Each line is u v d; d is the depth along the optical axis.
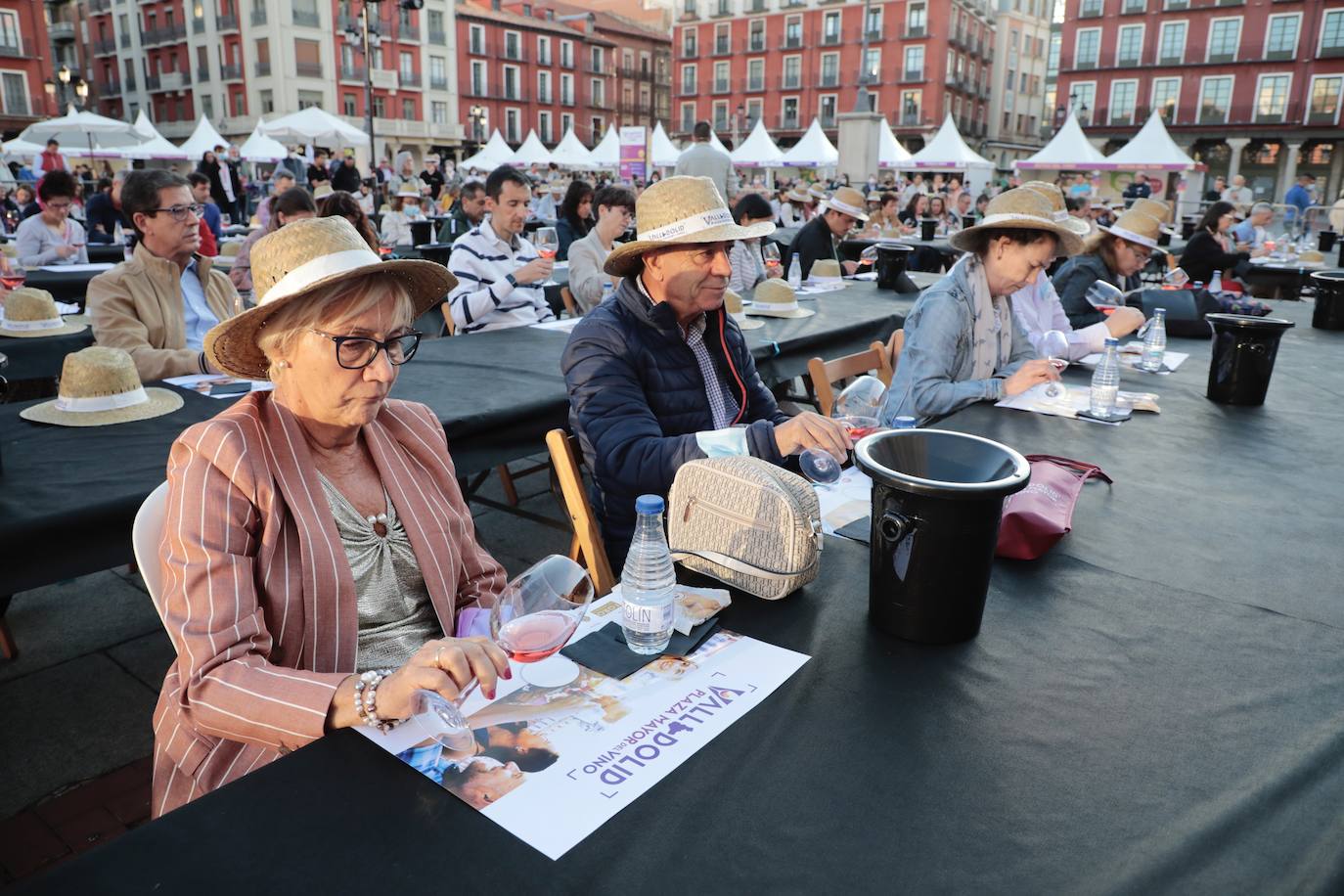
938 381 2.88
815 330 4.57
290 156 24.67
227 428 1.34
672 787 1.00
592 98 61.84
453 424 2.69
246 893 0.84
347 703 1.10
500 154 29.64
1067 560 1.67
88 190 20.47
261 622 1.28
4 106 37.72
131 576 3.41
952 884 0.85
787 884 0.85
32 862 1.99
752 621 1.40
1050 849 0.90
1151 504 1.99
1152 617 1.44
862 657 1.29
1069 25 46.91
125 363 2.69
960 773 1.03
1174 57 44.50
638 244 2.10
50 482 2.05
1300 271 7.96
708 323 2.36
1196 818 0.95
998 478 1.33
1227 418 2.78
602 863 0.88
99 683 2.71
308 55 45.91
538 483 4.60
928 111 51.34
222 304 4.03
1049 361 2.73
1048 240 2.95
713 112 59.53
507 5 61.44
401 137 50.38
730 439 1.83
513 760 1.04
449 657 1.09
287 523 1.38
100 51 54.53
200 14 47.34
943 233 14.50
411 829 0.92
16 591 1.82
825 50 54.06
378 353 1.37
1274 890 0.85
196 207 3.55
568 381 2.18
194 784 1.28
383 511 1.54
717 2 57.62
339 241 1.33
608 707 1.16
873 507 1.35
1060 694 1.21
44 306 4.12
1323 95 41.31
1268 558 1.71
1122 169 21.75
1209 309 4.61
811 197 16.12
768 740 1.09
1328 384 3.32
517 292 4.64
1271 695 1.21
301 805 0.96
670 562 1.31
